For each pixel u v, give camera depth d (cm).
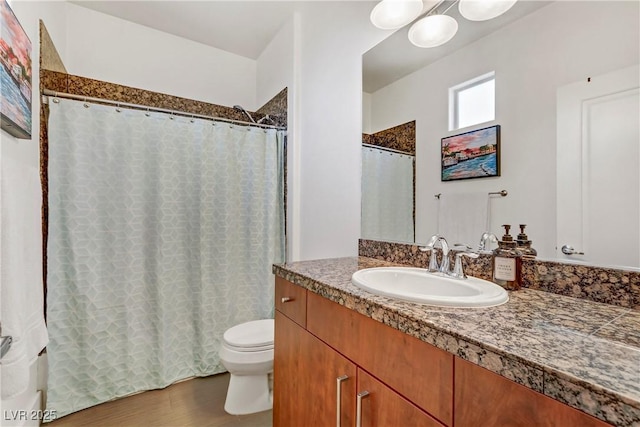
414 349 69
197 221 205
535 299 84
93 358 172
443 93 130
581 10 90
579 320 68
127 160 184
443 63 130
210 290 208
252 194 223
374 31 157
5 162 103
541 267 93
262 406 169
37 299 122
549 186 97
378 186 156
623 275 78
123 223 182
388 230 152
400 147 147
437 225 132
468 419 57
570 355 51
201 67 266
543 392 47
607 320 68
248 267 223
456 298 78
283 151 235
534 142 101
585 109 89
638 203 79
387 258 148
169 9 222
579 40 91
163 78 249
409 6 127
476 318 68
